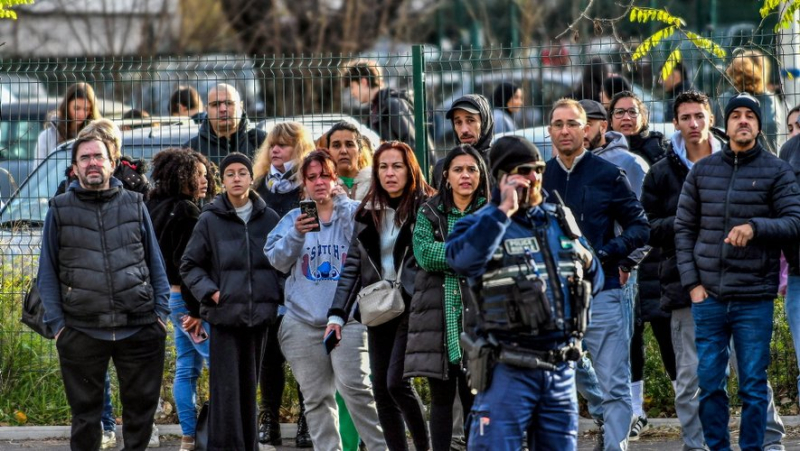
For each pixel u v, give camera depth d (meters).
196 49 73.44
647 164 24.27
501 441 16.22
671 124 30.25
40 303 22.36
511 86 29.88
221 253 22.09
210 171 24.69
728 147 20.53
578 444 24.59
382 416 20.86
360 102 30.19
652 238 22.08
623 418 20.72
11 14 31.83
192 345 24.06
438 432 19.80
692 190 20.69
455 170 19.39
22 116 33.47
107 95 34.03
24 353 27.89
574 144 20.92
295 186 24.83
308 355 21.75
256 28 72.56
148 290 21.66
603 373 20.77
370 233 20.73
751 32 31.97
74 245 21.28
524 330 16.17
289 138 24.92
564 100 21.23
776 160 20.30
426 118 28.56
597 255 20.50
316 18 72.06
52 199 21.48
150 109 33.12
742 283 20.09
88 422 21.59
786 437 24.70
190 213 23.64
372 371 20.86
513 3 66.38
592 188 20.91
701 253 20.47
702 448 22.03
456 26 70.31
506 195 16.03
